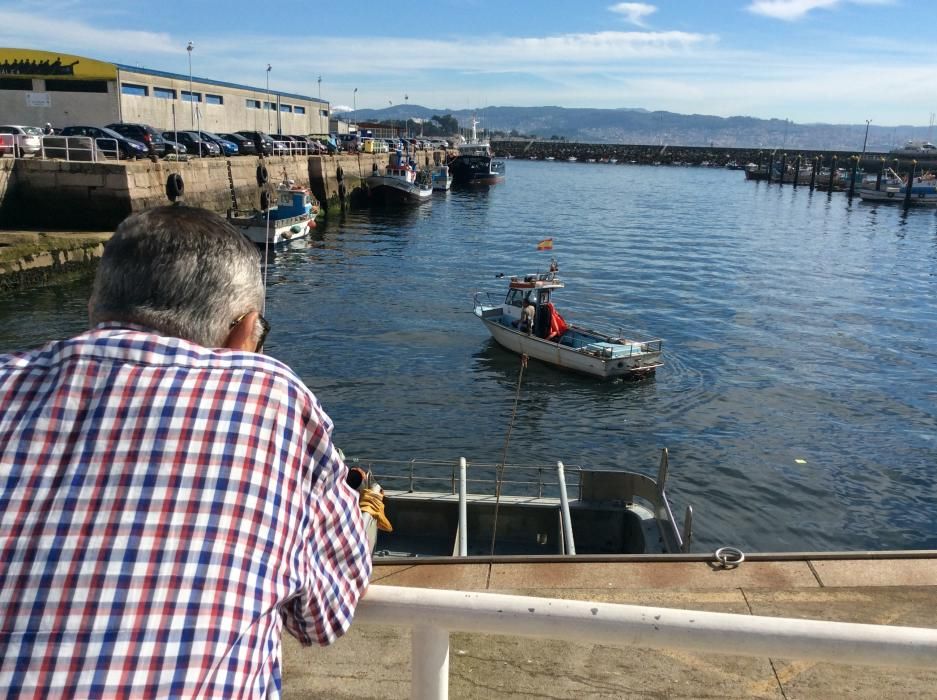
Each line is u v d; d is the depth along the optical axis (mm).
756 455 17844
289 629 1675
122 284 1648
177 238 1681
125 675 1304
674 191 108188
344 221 60938
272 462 1496
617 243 52500
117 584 1352
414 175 78688
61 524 1388
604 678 3559
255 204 50594
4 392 1510
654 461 17469
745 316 31438
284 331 27109
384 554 10789
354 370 23078
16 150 37156
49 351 1578
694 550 14172
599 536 10766
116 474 1427
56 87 53000
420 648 1876
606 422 19625
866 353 26234
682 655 3723
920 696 3432
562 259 45062
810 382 23078
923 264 46406
